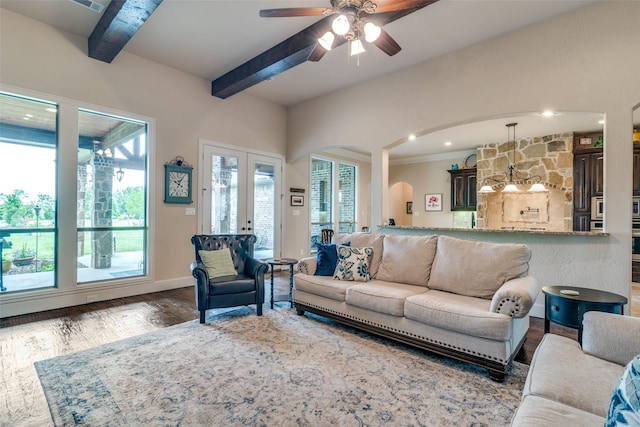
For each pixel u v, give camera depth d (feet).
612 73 9.90
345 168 26.66
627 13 9.66
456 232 13.05
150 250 14.44
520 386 6.84
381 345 8.84
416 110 14.29
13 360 7.80
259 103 18.92
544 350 5.27
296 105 19.89
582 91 10.39
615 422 2.90
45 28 11.59
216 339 9.14
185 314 11.38
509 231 11.69
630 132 9.63
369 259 11.18
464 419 5.73
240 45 13.05
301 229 21.67
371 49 13.03
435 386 6.81
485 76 12.32
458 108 13.01
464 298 8.59
